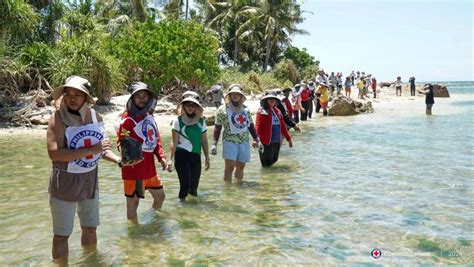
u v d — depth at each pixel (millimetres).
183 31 25250
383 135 15133
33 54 19922
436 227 5590
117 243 5125
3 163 10008
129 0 38438
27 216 6152
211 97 23875
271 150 9531
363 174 8797
